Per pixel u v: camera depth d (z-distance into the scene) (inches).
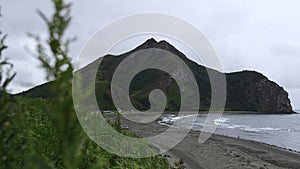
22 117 100.2
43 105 75.5
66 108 72.2
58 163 131.8
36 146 131.3
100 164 90.0
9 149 93.9
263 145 1295.5
